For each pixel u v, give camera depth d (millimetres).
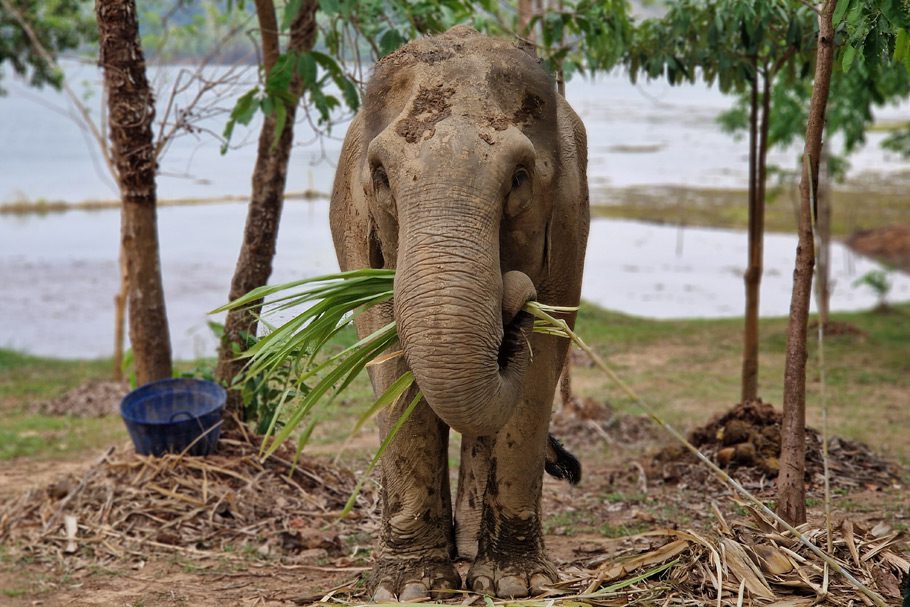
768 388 10664
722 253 23828
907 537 4871
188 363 12438
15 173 39812
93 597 4828
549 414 4059
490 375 2947
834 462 6578
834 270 22000
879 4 4223
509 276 3229
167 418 6383
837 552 3922
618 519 5746
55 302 18531
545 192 3389
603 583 3945
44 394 11133
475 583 4098
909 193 32406
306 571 5066
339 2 5777
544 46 6863
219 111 6711
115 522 5699
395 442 4043
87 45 13555
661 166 43219
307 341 3586
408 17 6336
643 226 28172
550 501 6266
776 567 3777
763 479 6035
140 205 6617
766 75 7090
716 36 6562
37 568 5301
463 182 3051
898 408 9539
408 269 2982
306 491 6164
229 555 5332
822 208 14438
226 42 8398
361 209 3867
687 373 11594
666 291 19406
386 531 4195
